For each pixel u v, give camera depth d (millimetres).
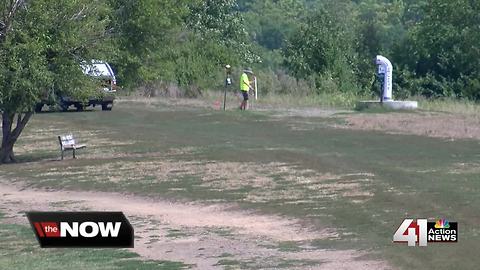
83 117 89625
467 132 67562
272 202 40188
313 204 38750
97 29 63656
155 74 87000
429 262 26219
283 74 127562
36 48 59000
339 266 26719
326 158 53688
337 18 141625
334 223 34188
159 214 39375
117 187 47906
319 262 27562
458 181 42469
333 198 39719
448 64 129875
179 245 32156
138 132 75250
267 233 33719
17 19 59844
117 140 69938
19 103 60469
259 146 61781
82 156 61406
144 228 36031
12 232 36156
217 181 47281
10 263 29562
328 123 78375
